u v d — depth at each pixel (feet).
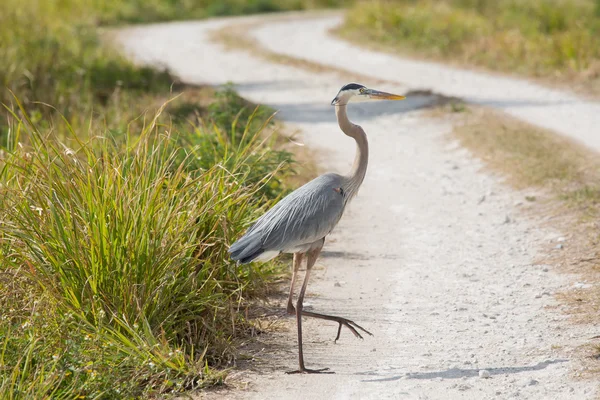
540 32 126.52
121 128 59.31
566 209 52.08
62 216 33.86
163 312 33.58
